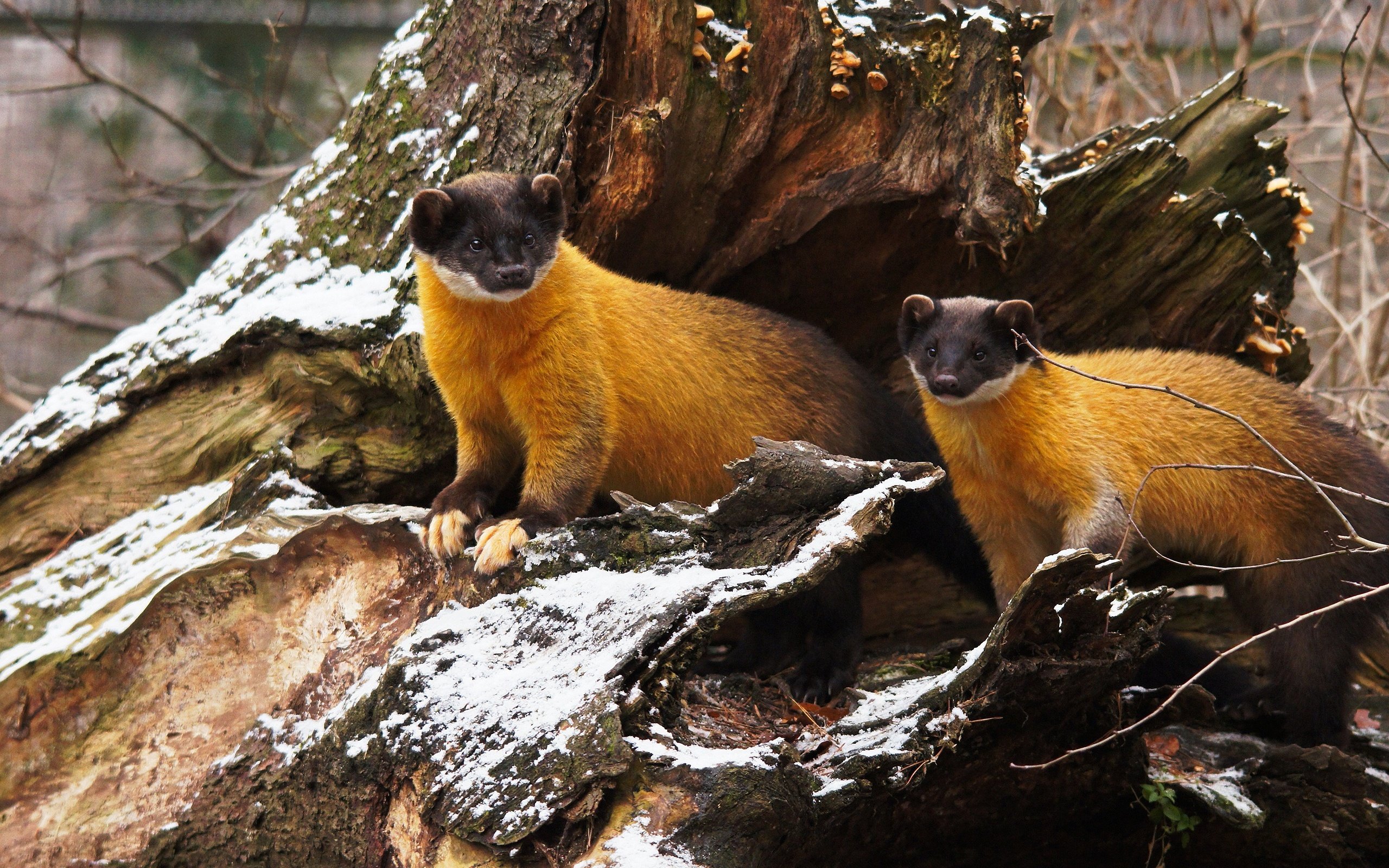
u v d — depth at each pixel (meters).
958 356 9.96
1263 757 9.30
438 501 9.09
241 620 8.66
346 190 11.25
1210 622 12.27
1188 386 10.52
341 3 21.84
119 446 10.98
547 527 8.65
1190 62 21.44
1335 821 8.81
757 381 10.22
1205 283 11.88
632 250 11.33
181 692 8.51
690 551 7.74
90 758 8.41
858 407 10.77
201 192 20.03
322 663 8.29
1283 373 12.72
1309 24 19.64
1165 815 8.62
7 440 11.09
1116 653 7.77
